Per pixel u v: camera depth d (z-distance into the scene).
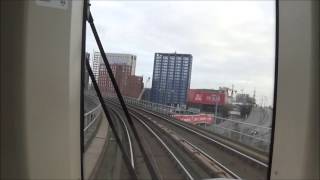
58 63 2.60
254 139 9.50
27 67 2.51
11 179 2.49
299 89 3.09
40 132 2.60
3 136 2.46
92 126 6.39
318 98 3.00
